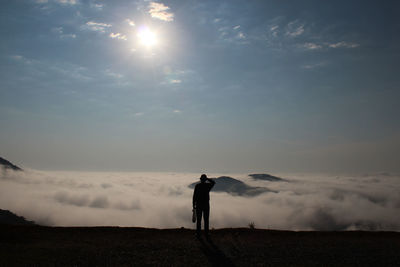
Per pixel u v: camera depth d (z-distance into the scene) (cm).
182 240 1050
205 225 1074
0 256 827
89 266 769
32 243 978
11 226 1195
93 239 1051
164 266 777
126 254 877
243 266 784
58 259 820
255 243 1027
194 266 780
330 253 916
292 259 850
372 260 848
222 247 966
